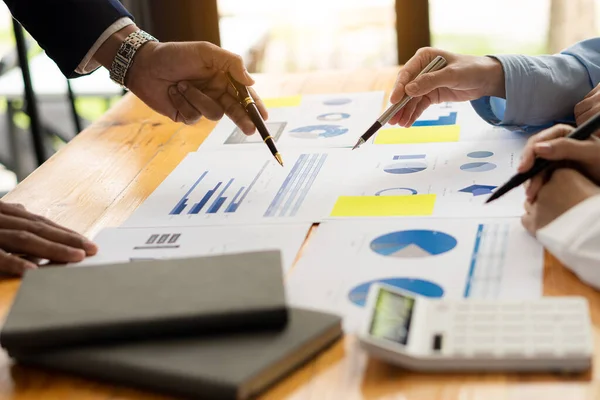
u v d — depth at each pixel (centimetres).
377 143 119
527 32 243
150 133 133
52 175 117
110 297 70
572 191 81
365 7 233
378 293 70
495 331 65
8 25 275
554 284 75
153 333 67
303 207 98
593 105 114
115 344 67
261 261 74
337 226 91
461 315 67
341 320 69
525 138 116
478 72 116
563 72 119
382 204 97
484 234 86
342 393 62
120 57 123
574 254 74
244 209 99
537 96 117
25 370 69
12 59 259
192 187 108
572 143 83
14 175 270
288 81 157
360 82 152
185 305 67
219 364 63
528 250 81
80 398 65
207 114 120
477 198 96
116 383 66
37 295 72
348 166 111
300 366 66
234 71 118
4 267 87
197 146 126
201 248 89
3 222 91
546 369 62
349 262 82
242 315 66
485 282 76
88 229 98
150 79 124
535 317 66
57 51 124
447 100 122
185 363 63
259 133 120
